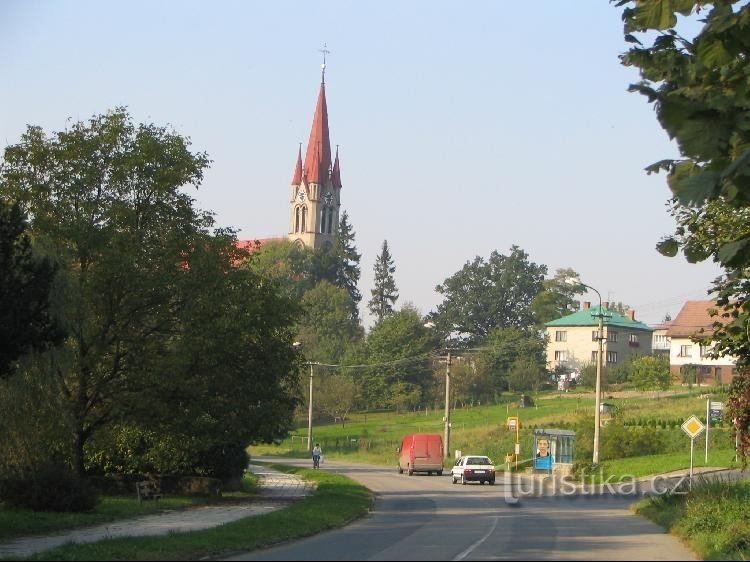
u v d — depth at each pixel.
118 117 32.94
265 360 33.56
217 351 31.91
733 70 8.24
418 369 110.50
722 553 15.31
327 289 134.25
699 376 97.25
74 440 31.34
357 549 17.33
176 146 32.94
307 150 174.88
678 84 8.66
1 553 16.88
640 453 56.31
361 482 48.62
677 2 8.45
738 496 22.03
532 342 119.31
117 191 32.59
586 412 66.44
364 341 120.38
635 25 8.77
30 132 31.94
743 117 7.39
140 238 32.22
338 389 100.12
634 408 74.88
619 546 18.12
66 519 22.48
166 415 31.36
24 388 23.58
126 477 33.56
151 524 22.86
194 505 29.59
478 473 46.38
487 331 141.75
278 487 41.19
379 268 158.62
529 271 143.62
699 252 10.56
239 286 33.19
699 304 109.12
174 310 32.69
